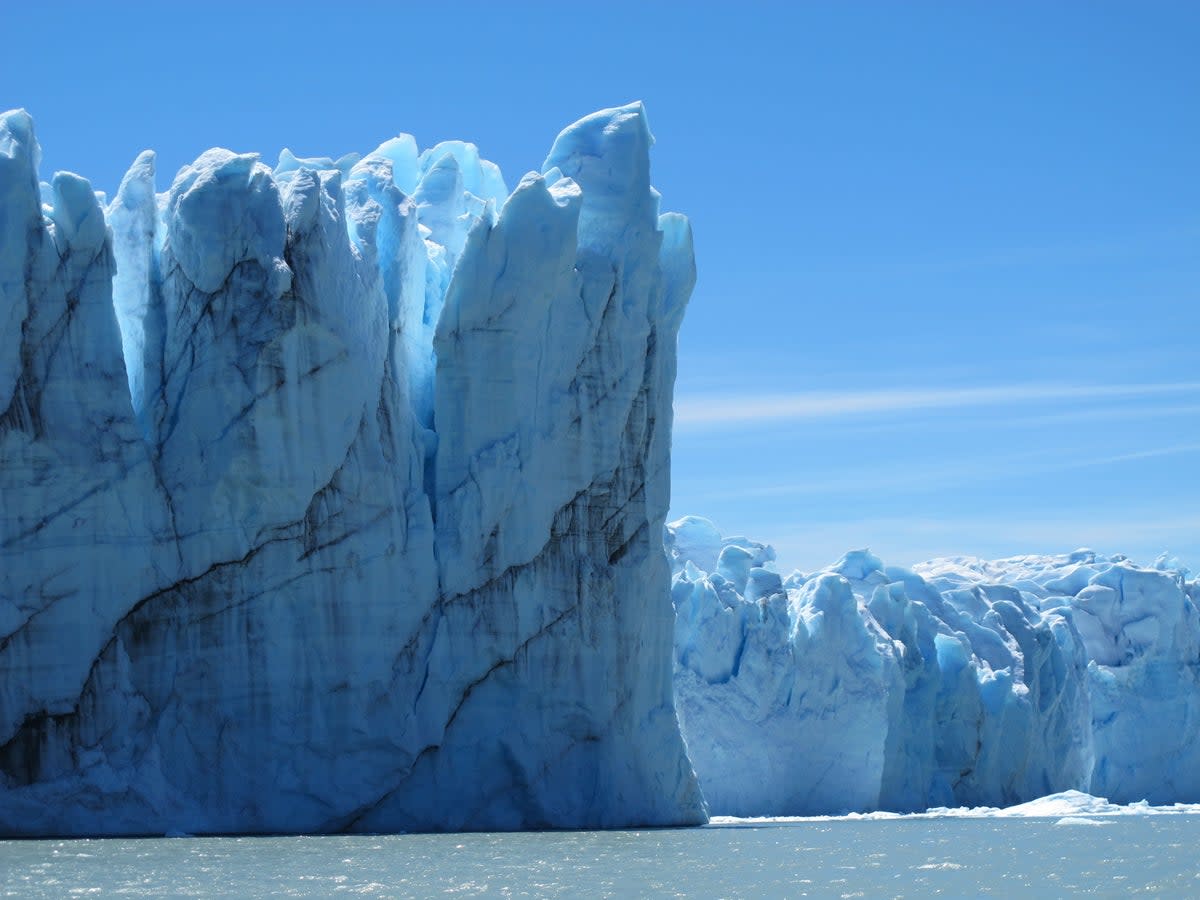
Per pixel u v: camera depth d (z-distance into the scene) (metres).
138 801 51.09
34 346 51.41
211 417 52.59
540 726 57.03
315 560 53.38
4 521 50.62
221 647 52.38
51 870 40.47
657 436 62.44
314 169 61.19
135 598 51.78
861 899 38.53
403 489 55.91
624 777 59.38
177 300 53.91
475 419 57.22
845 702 78.75
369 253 56.06
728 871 44.03
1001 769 91.62
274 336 52.38
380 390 55.78
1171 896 39.84
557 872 41.94
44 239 51.72
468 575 56.34
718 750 74.88
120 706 51.41
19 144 51.66
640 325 61.47
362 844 48.81
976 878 43.72
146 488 52.28
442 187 63.59
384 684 54.16
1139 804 92.88
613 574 59.88
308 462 53.09
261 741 52.47
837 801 78.31
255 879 39.12
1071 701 98.19
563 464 58.88
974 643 95.62
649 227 61.97
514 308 57.69
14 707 50.31
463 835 53.28
